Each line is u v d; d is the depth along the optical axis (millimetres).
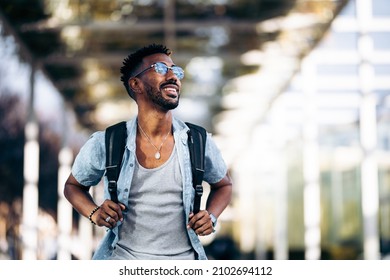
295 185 20438
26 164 13766
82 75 15078
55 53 13508
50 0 10867
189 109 19438
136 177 3895
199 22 11977
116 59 13672
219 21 11992
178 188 3900
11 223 15391
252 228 26094
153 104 3953
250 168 24812
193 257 4000
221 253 26969
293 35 12617
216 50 13641
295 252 20875
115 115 19281
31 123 13891
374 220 12227
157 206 3887
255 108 19266
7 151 15781
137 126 4000
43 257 17688
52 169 18797
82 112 18828
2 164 15641
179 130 3977
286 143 19312
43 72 14734
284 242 20781
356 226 16859
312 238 15008
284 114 18359
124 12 11508
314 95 14469
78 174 4059
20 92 15914
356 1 11367
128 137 3932
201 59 14102
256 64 14469
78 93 16859
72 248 19766
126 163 3895
